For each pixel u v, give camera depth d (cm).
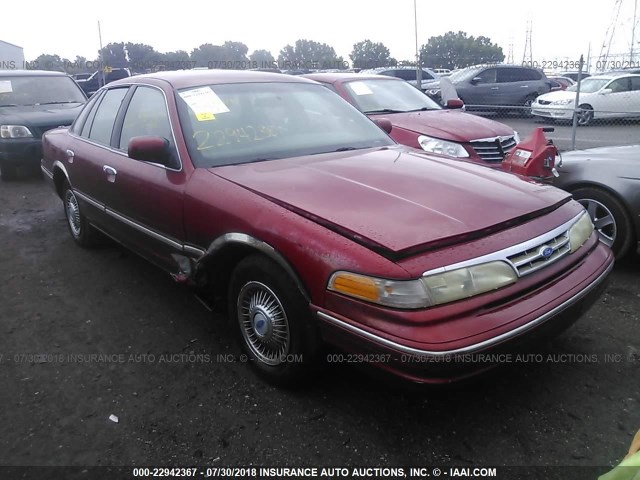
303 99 408
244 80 402
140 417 276
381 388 295
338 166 326
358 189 287
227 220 292
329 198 277
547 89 1722
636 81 1419
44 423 272
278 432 263
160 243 359
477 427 264
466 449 251
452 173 317
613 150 488
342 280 239
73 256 506
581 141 1095
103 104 468
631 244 432
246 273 289
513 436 258
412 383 225
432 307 225
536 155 455
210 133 348
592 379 298
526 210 272
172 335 357
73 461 247
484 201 275
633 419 267
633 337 342
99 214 444
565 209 295
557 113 1376
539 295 252
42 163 578
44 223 625
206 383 303
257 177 309
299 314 261
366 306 232
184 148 337
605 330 351
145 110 394
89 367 321
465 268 233
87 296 418
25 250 527
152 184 351
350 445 254
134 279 449
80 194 473
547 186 318
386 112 692
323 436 260
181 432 265
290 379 284
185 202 322
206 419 274
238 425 269
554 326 254
